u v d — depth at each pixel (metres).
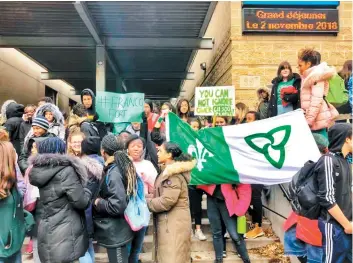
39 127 4.18
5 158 3.07
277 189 4.93
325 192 2.81
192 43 10.67
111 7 8.38
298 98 4.76
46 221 2.94
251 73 8.25
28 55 12.75
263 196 5.62
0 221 3.08
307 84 4.34
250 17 8.20
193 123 5.41
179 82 18.56
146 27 9.82
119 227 3.23
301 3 8.20
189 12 8.78
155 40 10.62
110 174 3.19
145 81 18.14
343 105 4.68
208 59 11.76
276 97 5.12
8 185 3.06
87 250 3.40
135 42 10.56
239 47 8.26
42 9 8.51
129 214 3.23
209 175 4.29
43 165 2.93
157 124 5.40
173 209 3.59
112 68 13.95
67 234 2.93
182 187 3.60
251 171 4.29
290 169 4.28
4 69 12.27
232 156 4.34
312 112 4.28
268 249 4.71
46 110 4.91
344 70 4.71
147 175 4.10
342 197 2.86
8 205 3.13
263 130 4.39
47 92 17.77
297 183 3.20
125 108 5.41
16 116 5.70
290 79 5.02
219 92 5.17
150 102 5.57
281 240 4.77
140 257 4.63
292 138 4.33
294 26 8.20
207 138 4.45
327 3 8.21
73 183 2.93
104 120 5.41
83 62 13.96
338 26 8.23
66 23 9.49
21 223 3.24
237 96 8.20
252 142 4.38
